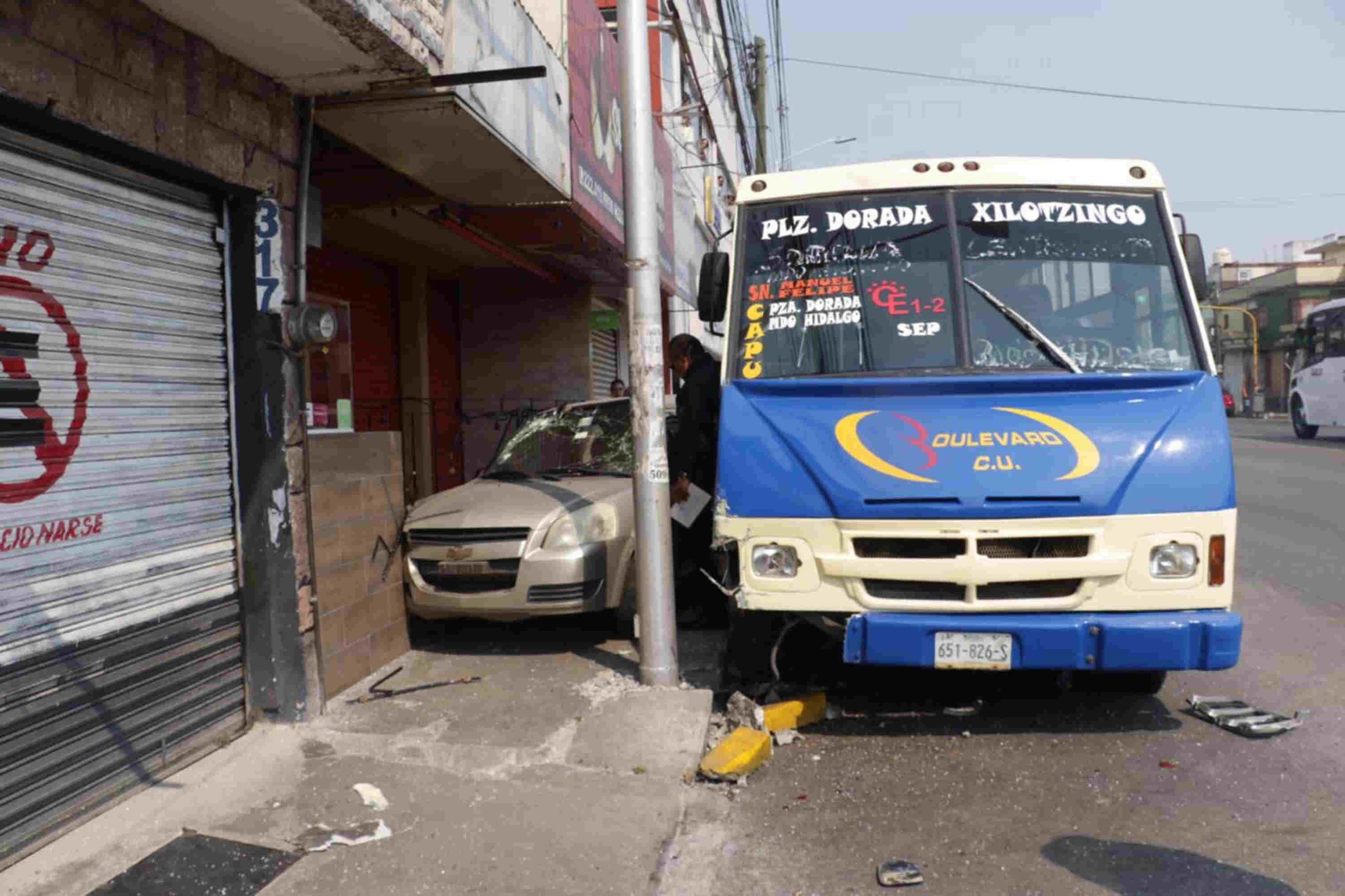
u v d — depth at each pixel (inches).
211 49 170.9
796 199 220.2
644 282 213.0
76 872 133.8
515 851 143.6
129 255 157.6
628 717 189.6
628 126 212.8
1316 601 298.7
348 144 258.4
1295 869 135.5
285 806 156.5
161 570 163.2
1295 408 1035.3
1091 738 190.5
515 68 230.5
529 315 502.3
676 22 682.8
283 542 187.9
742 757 175.2
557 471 299.0
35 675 137.6
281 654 188.4
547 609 240.5
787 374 204.2
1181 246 211.9
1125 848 143.8
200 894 130.2
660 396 215.2
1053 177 217.2
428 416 443.5
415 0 183.5
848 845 148.9
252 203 185.0
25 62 131.9
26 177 137.9
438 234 373.7
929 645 176.9
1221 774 170.7
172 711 165.8
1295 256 2696.9
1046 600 177.6
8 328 134.1
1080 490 175.5
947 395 193.9
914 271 209.2
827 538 182.9
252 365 184.1
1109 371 197.5
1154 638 172.7
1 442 132.4
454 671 228.8
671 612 214.1
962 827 153.3
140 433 159.0
